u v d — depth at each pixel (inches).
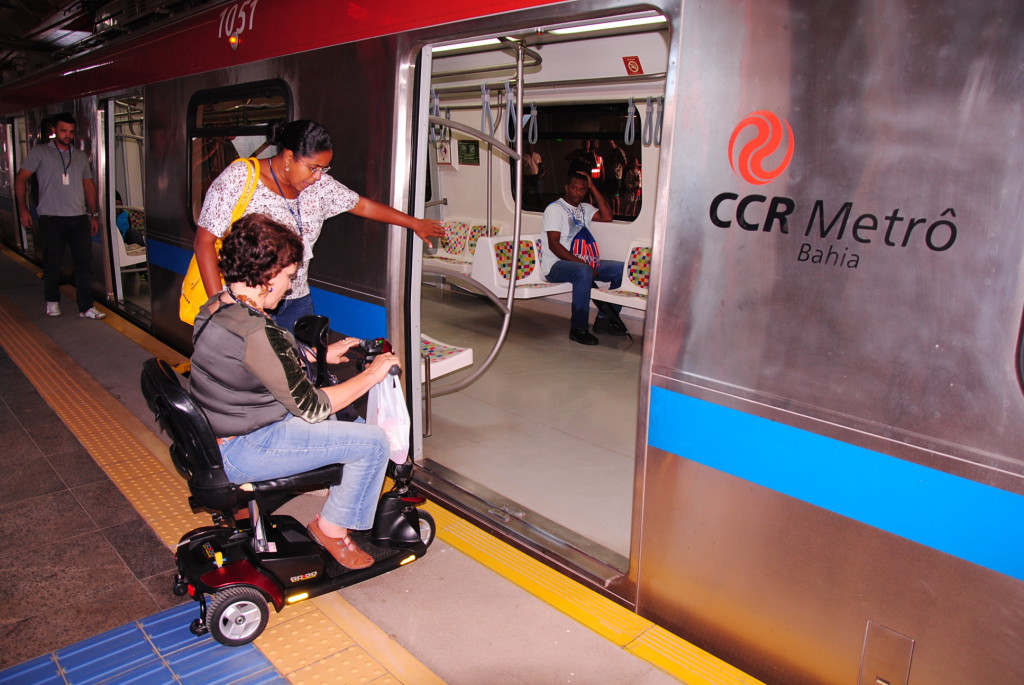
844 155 73.9
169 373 94.5
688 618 98.0
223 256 86.7
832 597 82.3
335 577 107.0
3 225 470.0
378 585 112.5
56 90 311.3
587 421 181.5
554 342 252.5
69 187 259.6
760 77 78.7
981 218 66.5
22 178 262.1
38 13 401.1
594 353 240.1
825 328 77.6
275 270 87.6
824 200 75.9
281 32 154.0
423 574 115.5
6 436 165.9
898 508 75.2
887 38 69.8
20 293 317.4
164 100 210.1
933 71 67.6
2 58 510.6
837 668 83.5
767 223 80.2
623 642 99.2
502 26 107.3
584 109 259.1
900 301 72.1
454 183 315.0
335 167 143.7
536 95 252.4
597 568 112.8
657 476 96.7
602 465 156.3
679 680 92.2
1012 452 67.2
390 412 110.3
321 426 98.4
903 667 78.0
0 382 201.0
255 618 99.0
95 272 299.1
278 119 158.9
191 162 199.5
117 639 100.3
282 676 93.6
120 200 383.2
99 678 92.9
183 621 104.3
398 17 124.8
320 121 145.6
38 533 126.9
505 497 138.3
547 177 278.1
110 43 257.8
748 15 78.8
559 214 247.1
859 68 71.9
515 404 192.5
